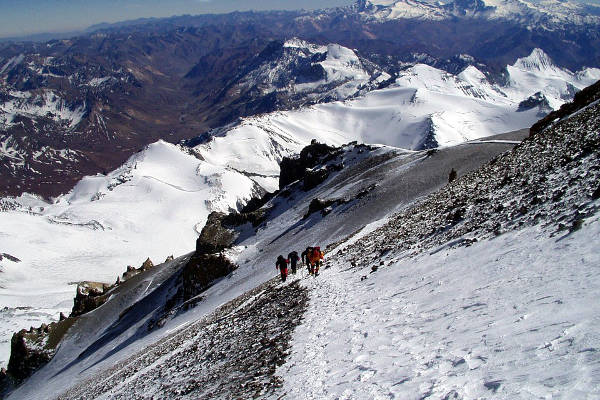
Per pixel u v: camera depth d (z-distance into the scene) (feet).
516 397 22.31
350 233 193.06
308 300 77.92
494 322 33.60
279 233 276.62
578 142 80.74
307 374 40.88
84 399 128.88
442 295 47.24
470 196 96.27
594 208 46.16
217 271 249.34
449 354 31.53
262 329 73.26
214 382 56.44
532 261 43.47
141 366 123.85
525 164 93.04
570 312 29.45
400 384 29.99
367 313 53.67
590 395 19.85
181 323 202.39
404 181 224.33
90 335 306.76
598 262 35.68
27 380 294.46
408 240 91.56
